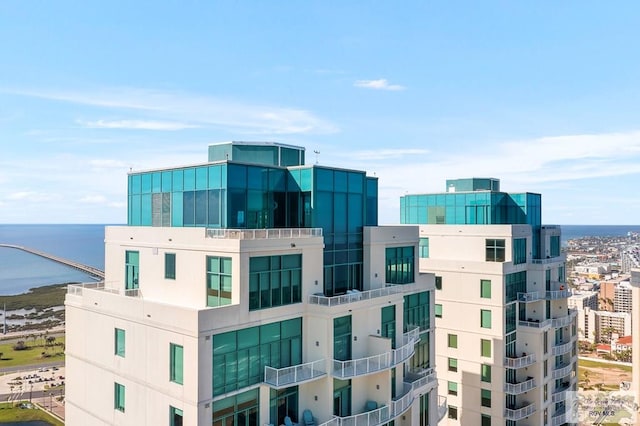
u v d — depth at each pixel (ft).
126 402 86.02
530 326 151.84
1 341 422.41
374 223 116.67
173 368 77.15
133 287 99.81
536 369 150.92
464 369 150.10
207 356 73.97
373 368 92.07
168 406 77.46
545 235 175.11
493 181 175.11
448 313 153.69
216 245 82.94
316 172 96.89
